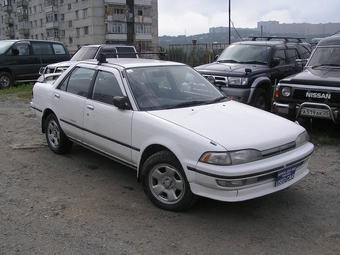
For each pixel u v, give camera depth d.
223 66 8.95
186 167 3.68
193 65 18.41
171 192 3.96
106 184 4.82
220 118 4.19
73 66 5.70
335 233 3.63
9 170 5.25
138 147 4.23
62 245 3.34
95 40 60.72
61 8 67.69
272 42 9.96
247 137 3.76
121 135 4.46
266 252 3.29
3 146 6.43
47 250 3.25
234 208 4.14
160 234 3.55
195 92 5.07
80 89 5.31
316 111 6.63
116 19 59.97
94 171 5.29
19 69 14.79
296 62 9.57
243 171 3.49
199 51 18.28
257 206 4.21
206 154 3.54
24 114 9.41
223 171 3.46
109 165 5.54
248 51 9.70
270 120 4.36
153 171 4.07
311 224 3.82
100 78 5.02
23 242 3.37
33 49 15.30
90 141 5.07
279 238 3.53
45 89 6.08
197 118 4.14
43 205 4.14
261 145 3.71
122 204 4.22
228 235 3.56
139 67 4.93
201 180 3.58
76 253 3.21
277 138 3.89
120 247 3.32
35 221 3.77
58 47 16.23
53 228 3.64
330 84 6.53
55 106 5.73
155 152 4.24
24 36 80.19
